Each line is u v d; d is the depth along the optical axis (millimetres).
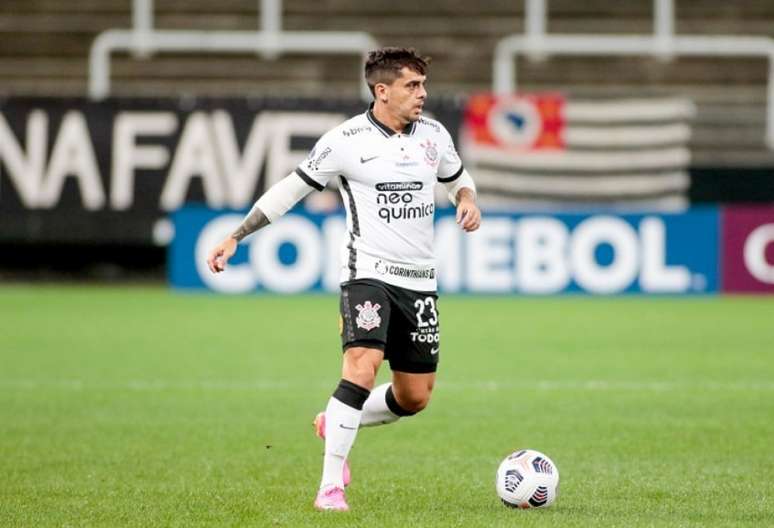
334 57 84562
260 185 69625
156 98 69688
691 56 85500
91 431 31766
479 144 68938
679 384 40188
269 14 81062
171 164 69875
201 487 24672
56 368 43344
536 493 22328
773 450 29156
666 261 69062
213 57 84125
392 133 22797
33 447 29453
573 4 87500
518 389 39219
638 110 69375
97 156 70000
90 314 60438
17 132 69938
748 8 87938
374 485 25062
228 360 45562
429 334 23047
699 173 76250
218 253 23250
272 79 84125
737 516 21891
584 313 61812
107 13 86438
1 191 70000
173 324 56719
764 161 76625
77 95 69938
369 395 23406
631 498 23578
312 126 69375
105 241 70188
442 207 68938
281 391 38750
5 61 84562
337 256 69625
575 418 33906
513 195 69312
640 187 69625
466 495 23938
